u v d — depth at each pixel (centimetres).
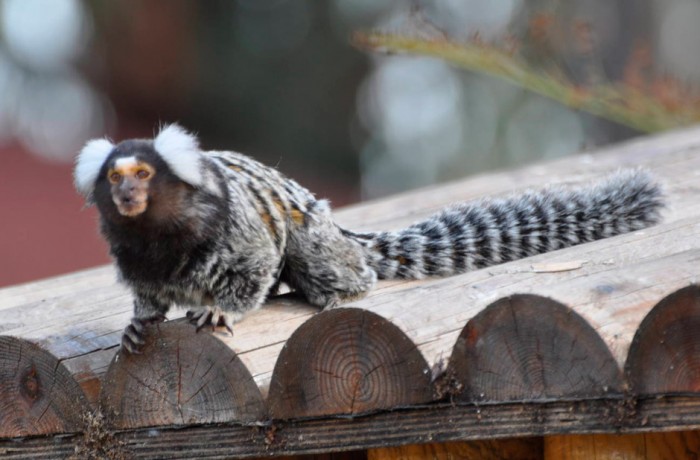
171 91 3416
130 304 945
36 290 1127
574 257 825
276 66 3488
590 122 2739
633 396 616
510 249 966
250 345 727
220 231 851
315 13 3497
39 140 3219
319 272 903
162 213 837
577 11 2669
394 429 682
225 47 3459
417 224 980
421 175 3350
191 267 857
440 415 671
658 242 848
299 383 693
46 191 2916
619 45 2645
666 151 1365
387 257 955
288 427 706
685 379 610
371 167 3494
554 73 1680
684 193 1105
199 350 722
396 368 671
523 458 738
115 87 3388
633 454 661
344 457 812
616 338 621
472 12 3048
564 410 639
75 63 3366
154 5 3328
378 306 718
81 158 886
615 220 975
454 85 3297
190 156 852
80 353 774
